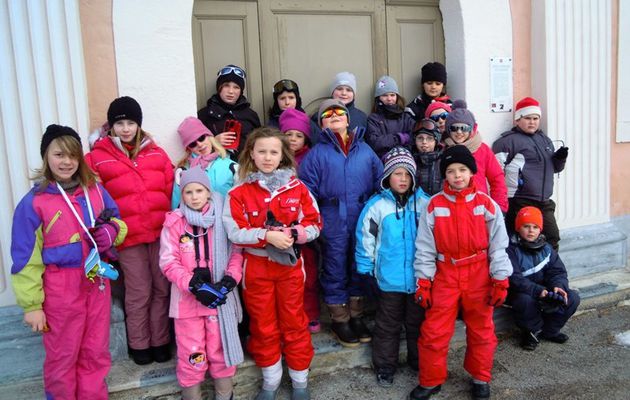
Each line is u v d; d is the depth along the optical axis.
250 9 3.46
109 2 2.89
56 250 2.28
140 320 2.79
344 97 3.37
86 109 2.87
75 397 2.42
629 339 3.26
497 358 3.10
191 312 2.48
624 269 4.12
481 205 2.61
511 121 3.87
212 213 2.52
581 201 4.10
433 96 3.65
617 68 4.18
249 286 2.58
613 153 4.27
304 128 3.04
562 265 3.19
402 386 2.83
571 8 3.87
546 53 3.80
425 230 2.67
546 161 3.57
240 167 2.62
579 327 3.45
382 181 2.80
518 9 3.83
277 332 2.62
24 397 2.62
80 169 2.37
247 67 3.49
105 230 2.36
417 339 2.87
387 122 3.45
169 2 2.98
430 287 2.68
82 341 2.41
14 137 2.80
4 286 2.87
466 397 2.72
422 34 3.88
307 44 3.62
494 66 3.78
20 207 2.25
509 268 2.59
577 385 2.78
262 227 2.55
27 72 2.78
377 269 2.81
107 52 2.92
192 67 3.05
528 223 3.07
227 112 3.20
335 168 2.90
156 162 2.79
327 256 2.95
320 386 2.84
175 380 2.69
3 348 2.73
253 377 2.80
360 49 3.75
